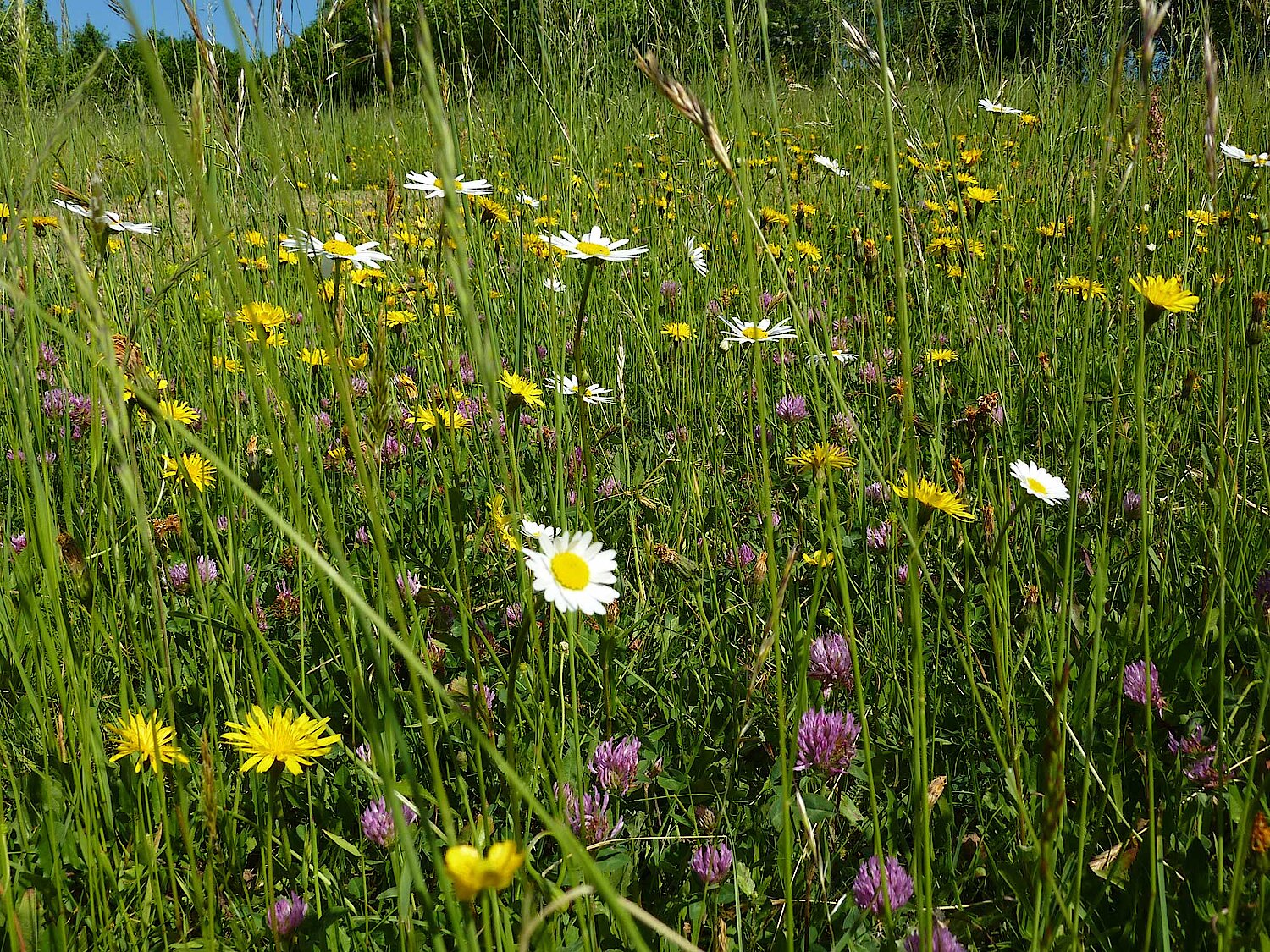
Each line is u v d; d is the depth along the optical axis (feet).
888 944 3.79
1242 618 6.32
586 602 3.46
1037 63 15.11
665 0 12.87
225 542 7.35
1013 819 5.15
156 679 5.72
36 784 4.82
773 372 10.59
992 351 10.04
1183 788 5.01
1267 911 3.67
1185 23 11.74
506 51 13.58
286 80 6.37
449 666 6.31
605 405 10.41
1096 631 4.46
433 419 7.25
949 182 14.32
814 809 4.85
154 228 7.50
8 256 3.98
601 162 15.51
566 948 4.24
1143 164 4.75
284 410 2.94
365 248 6.48
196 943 3.92
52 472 7.15
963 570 7.23
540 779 4.98
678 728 5.84
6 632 4.93
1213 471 7.74
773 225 12.09
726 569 7.54
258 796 4.86
